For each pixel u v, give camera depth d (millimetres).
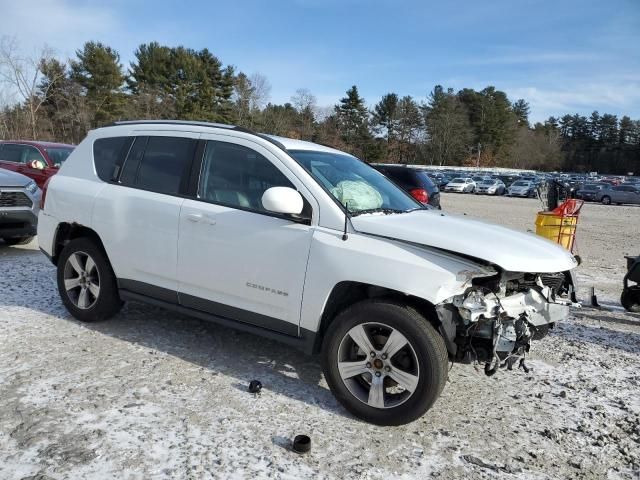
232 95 67812
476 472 2932
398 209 4023
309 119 80750
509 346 3268
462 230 3551
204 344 4543
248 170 3951
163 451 2941
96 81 56719
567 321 5902
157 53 62312
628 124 121312
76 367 3936
